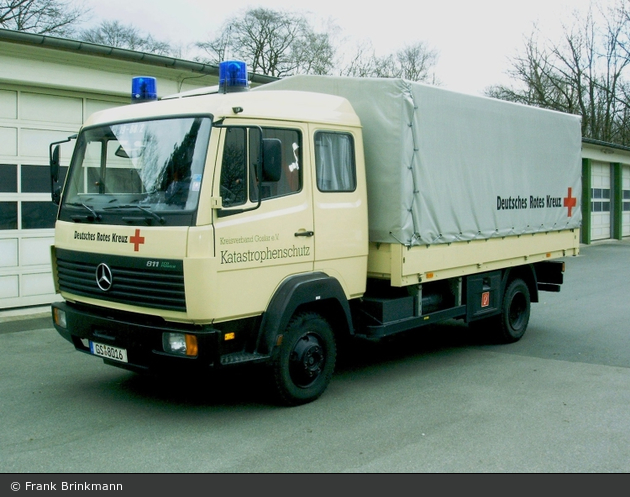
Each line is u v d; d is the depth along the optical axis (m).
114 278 5.11
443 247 6.61
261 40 29.55
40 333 8.20
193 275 4.62
